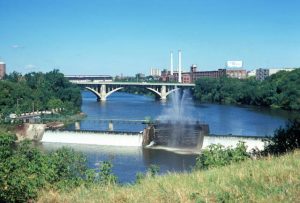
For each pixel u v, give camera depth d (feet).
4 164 70.18
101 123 451.53
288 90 607.37
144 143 322.75
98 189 66.28
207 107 638.12
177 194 53.52
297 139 89.40
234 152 89.51
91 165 223.92
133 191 59.31
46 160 86.53
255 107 636.89
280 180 53.31
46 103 545.44
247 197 47.80
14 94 525.75
